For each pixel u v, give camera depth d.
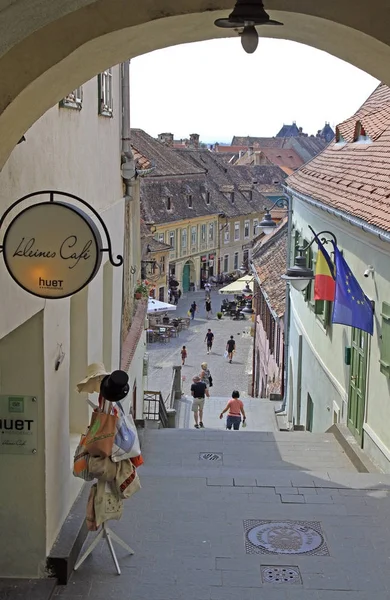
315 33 5.38
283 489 9.41
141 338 18.16
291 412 22.67
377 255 11.75
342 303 11.97
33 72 4.91
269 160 92.44
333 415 15.57
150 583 6.83
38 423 6.64
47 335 6.71
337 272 12.00
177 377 25.11
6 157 5.36
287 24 5.31
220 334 46.78
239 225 73.31
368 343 12.33
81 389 7.00
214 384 35.16
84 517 7.66
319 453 13.23
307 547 7.68
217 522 8.30
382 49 5.13
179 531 8.02
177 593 6.67
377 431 11.66
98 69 5.52
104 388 6.56
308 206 18.14
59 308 7.21
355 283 11.84
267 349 30.12
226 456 12.98
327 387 16.42
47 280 5.54
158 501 8.90
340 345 14.95
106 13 4.94
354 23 5.03
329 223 15.66
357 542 7.85
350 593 6.77
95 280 9.59
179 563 7.25
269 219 23.11
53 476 7.02
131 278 16.44
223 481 9.68
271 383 28.31
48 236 5.51
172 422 19.50
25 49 4.91
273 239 34.41
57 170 7.40
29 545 6.75
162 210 60.47
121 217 13.34
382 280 11.41
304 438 14.12
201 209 65.81
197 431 14.52
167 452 13.13
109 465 6.69
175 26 5.16
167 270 58.25
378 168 13.66
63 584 6.75
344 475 10.04
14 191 5.80
